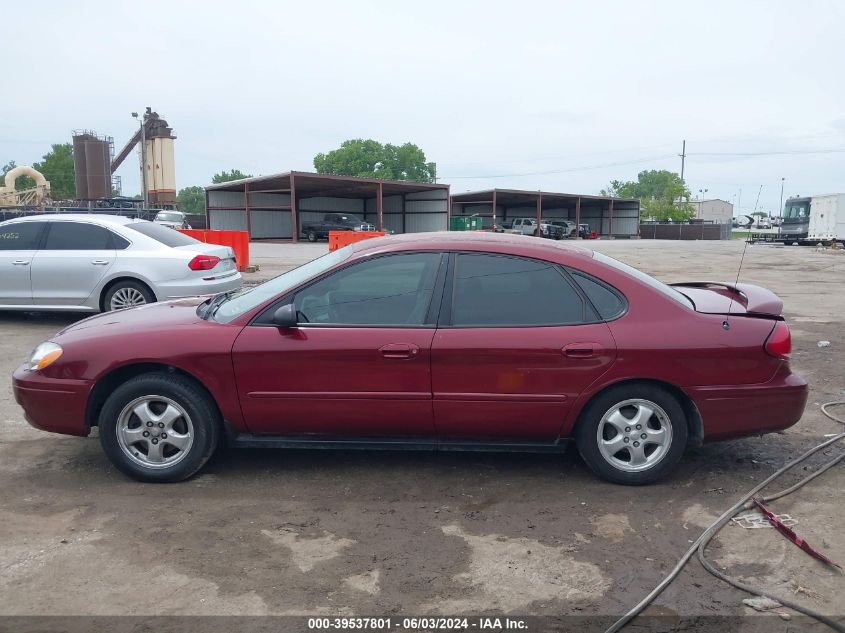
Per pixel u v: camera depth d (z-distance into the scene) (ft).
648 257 97.45
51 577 10.75
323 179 147.02
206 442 14.14
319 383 13.76
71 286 29.78
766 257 98.27
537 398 13.67
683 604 10.16
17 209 92.32
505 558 11.43
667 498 13.76
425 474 14.92
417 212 179.11
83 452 16.02
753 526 12.57
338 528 12.44
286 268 63.62
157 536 12.08
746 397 13.79
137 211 89.25
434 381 13.67
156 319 14.76
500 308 13.92
